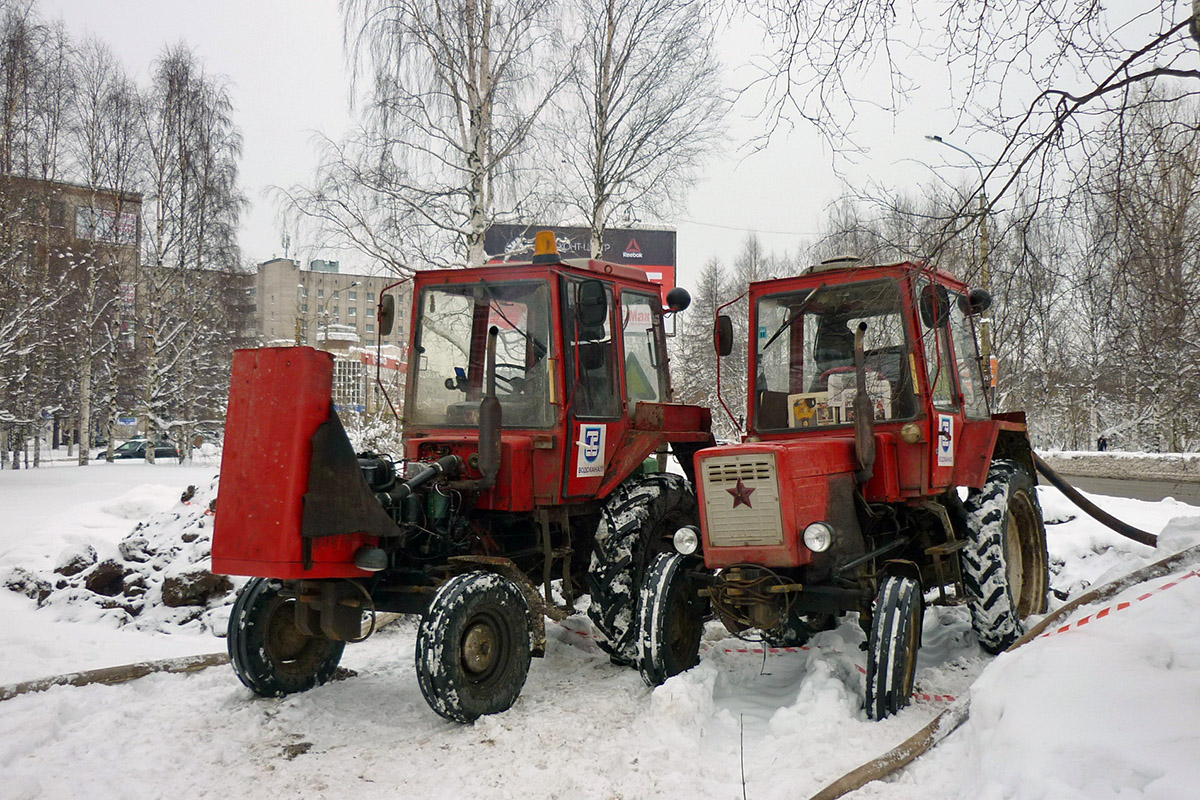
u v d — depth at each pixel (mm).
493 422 4684
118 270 25016
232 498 4145
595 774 3551
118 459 32031
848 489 4676
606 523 5324
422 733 4156
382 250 13578
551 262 5293
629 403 5980
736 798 3273
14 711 4324
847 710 4035
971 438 5309
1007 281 4035
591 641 5906
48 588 7418
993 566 4945
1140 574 5004
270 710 4453
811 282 5223
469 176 13547
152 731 4148
